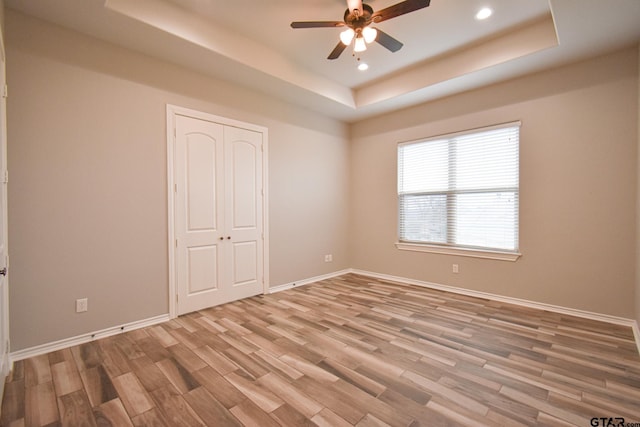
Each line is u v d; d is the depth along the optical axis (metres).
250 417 1.72
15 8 2.33
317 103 4.45
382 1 2.67
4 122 2.07
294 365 2.28
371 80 4.32
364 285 4.61
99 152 2.76
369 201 5.23
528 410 1.76
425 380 2.07
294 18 2.92
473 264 4.02
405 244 4.74
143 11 2.52
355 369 2.22
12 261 2.34
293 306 3.63
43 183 2.48
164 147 3.18
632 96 2.92
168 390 1.97
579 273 3.24
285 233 4.44
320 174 4.95
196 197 3.45
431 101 4.36
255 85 3.79
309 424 1.66
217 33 3.01
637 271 2.79
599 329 2.89
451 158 4.23
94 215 2.73
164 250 3.18
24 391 1.96
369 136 5.20
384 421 1.68
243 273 3.93
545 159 3.42
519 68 3.34
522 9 2.75
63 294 2.57
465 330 2.90
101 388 1.99
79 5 2.30
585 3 2.24
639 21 2.47
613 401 1.84
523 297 3.62
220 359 2.37
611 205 3.05
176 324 3.08
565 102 3.28
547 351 2.47
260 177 4.09
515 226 3.68
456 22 2.94
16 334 2.35
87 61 2.70
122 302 2.90
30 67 2.42
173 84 3.24
